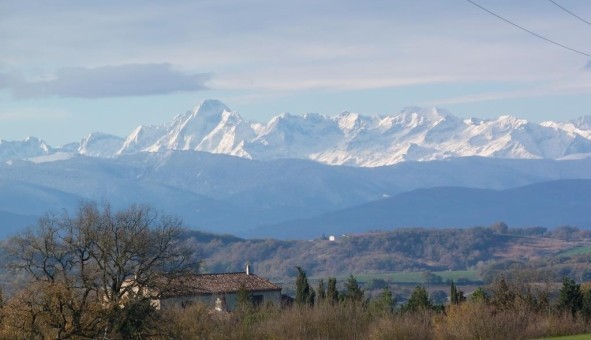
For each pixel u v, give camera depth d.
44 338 127.94
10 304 126.88
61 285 127.56
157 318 133.00
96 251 134.88
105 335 129.00
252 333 159.50
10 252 133.38
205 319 155.38
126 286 135.75
